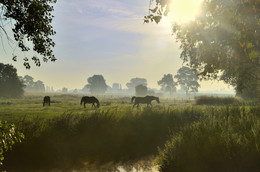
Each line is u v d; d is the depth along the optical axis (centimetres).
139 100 2105
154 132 962
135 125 986
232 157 442
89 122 929
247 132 541
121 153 748
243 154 433
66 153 723
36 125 832
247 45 228
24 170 598
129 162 661
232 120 720
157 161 607
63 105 2788
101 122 947
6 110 1811
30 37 649
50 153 705
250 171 422
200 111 1212
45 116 1283
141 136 919
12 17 580
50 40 677
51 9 670
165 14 278
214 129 588
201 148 498
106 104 2906
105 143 831
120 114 1098
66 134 826
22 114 1420
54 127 848
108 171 582
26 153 673
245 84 1547
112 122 966
